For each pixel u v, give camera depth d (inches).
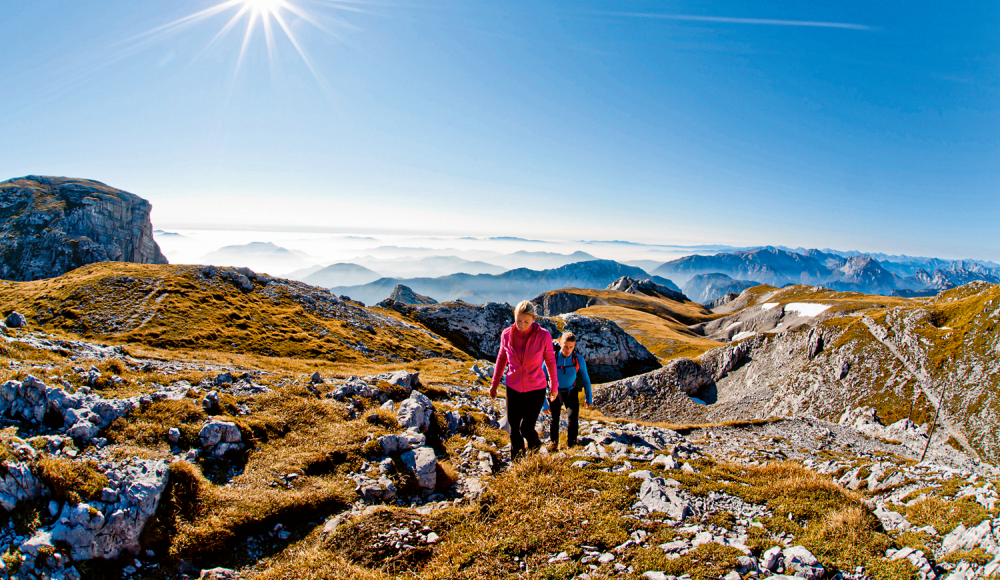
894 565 248.4
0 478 281.7
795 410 3651.6
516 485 348.5
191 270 3841.0
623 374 6117.1
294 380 797.9
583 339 6235.2
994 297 3496.6
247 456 446.9
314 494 389.7
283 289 4256.9
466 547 279.3
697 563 245.6
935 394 3196.4
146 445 416.2
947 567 243.0
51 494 296.4
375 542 297.3
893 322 3929.6
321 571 269.0
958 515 293.1
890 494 451.5
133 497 308.0
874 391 3474.4
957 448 2746.1
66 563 272.1
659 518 304.2
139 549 302.5
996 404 2847.0
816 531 290.2
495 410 776.3
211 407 508.1
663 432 878.4
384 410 586.6
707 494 350.0
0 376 445.7
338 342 3516.2
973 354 3260.3
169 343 2608.3
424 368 2003.0
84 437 391.5
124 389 544.1
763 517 314.3
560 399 486.3
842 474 603.8
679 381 4025.6
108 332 2610.7
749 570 240.5
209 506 349.1
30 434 381.4
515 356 393.4
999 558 227.3
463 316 6294.3
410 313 6235.2
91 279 3201.3
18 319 1087.0
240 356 2080.5
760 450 908.0
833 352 3922.2
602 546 272.4
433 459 455.2
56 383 483.5
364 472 443.8
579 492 337.1
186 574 302.2
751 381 4101.9
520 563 259.1
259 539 342.3
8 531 273.0
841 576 245.3
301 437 500.1
